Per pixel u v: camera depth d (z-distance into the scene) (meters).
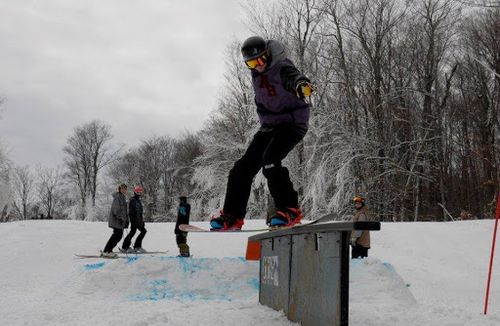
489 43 23.47
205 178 26.53
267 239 5.28
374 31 25.27
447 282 8.98
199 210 28.20
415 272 9.74
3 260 9.80
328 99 24.03
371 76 24.56
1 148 31.88
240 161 3.88
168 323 4.22
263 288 5.36
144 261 6.97
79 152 47.94
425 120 24.39
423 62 25.05
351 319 4.66
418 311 5.21
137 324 4.07
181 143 48.16
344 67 24.05
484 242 12.45
